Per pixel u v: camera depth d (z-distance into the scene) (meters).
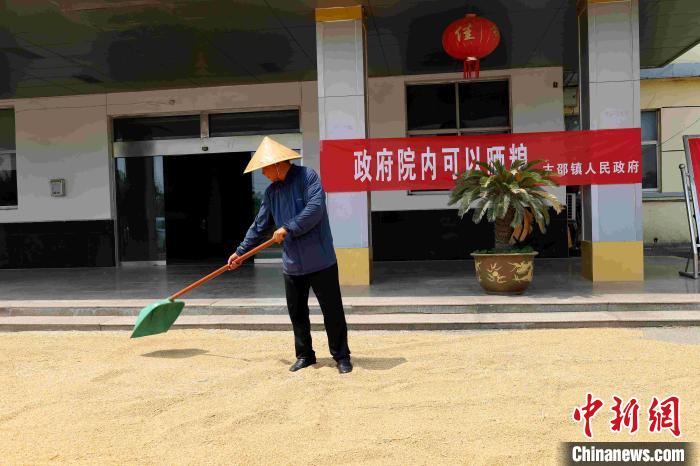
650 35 8.01
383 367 4.03
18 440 2.91
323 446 2.76
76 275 9.29
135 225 10.80
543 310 5.43
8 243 10.88
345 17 6.90
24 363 4.39
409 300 5.77
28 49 8.06
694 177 7.04
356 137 6.98
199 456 2.68
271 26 7.42
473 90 9.96
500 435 2.82
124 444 2.85
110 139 10.68
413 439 2.80
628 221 6.65
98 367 4.23
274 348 4.70
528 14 7.24
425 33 7.81
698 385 3.46
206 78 9.80
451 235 9.90
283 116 10.32
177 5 6.67
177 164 10.88
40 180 10.80
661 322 4.99
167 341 5.00
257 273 8.86
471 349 4.41
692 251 6.89
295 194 3.93
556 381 3.58
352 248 7.00
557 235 9.74
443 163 6.89
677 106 10.47
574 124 10.99
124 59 8.61
